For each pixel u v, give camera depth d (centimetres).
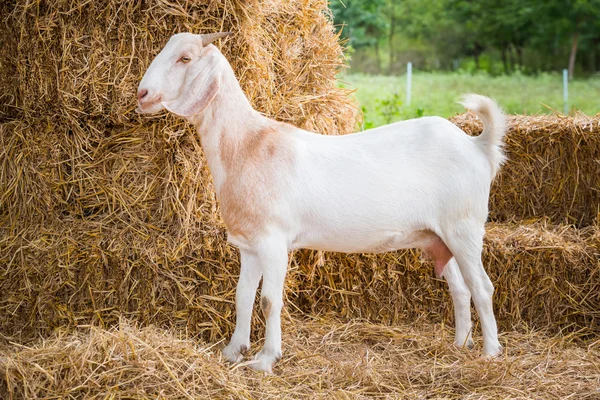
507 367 368
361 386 356
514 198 514
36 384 310
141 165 415
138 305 408
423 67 3039
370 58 2892
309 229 371
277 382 356
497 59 3281
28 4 400
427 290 455
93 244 406
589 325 442
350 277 459
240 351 383
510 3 3020
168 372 325
